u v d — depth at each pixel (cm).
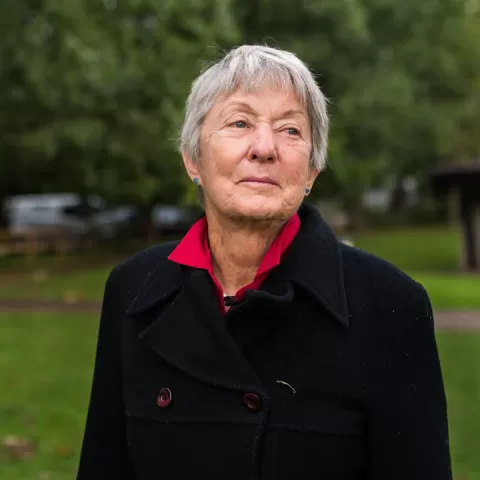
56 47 1398
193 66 1586
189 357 152
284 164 151
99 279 1423
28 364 662
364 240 2472
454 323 857
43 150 1390
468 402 526
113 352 174
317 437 143
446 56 2444
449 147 2573
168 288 162
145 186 1639
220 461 146
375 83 2111
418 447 146
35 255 1930
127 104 1557
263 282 154
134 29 1675
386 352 147
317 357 146
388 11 2412
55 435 459
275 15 2077
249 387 145
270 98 153
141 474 158
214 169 153
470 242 1562
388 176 2872
